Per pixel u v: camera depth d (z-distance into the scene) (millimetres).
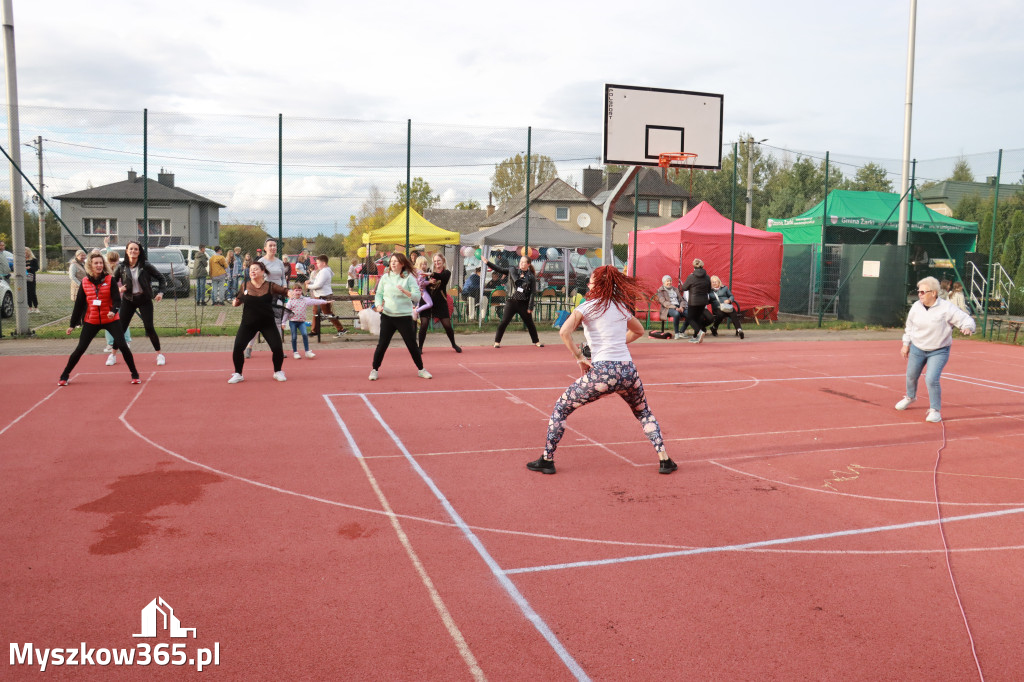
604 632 3652
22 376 10492
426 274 13672
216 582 4133
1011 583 4273
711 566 4453
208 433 7461
